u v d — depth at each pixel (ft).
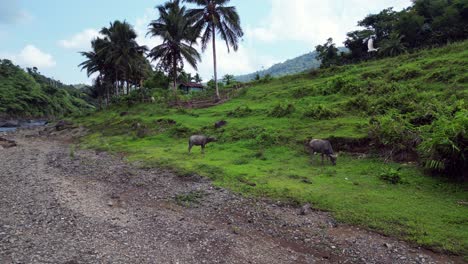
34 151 80.89
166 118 94.79
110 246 24.52
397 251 22.38
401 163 41.57
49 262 21.90
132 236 26.43
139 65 166.20
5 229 27.99
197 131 76.33
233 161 49.37
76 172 51.93
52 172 52.80
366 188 34.17
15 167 58.23
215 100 118.32
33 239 25.84
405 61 95.40
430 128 40.70
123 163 54.80
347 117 62.54
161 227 28.35
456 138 32.91
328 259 22.31
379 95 68.23
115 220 30.14
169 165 49.16
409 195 31.42
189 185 40.22
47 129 139.95
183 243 25.07
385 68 91.56
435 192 31.73
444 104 50.16
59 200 36.27
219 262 22.00
